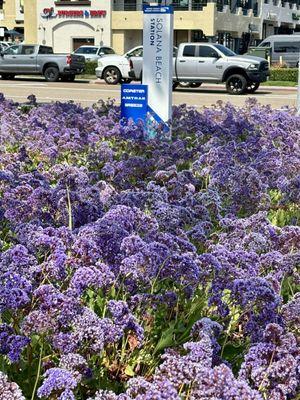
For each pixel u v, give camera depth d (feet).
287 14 204.44
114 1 153.99
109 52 124.06
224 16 157.58
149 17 35.45
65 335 9.79
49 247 12.76
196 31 157.48
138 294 11.98
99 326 9.91
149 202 16.66
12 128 29.58
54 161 25.20
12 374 10.36
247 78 83.30
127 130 30.42
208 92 86.38
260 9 183.42
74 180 17.02
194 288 12.60
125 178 21.72
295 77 107.55
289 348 9.94
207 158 23.54
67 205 15.66
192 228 15.53
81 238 12.09
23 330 9.97
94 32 155.02
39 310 10.03
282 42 141.69
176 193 18.65
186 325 12.38
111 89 87.15
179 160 25.72
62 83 98.78
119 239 12.50
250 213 19.15
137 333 10.71
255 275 12.57
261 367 9.45
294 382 9.19
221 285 12.26
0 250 14.03
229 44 167.94
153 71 35.83
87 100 69.56
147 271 11.85
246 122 35.37
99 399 8.27
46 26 158.20
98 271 10.98
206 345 9.39
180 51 86.28
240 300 11.60
